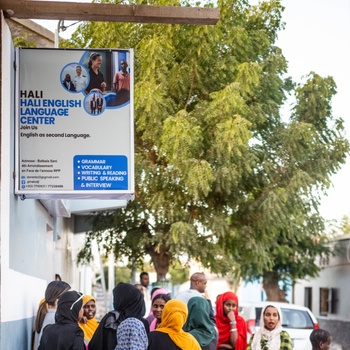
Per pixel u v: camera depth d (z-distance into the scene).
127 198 9.66
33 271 12.17
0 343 7.55
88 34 18.48
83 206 19.44
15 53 9.13
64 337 8.14
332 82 20.38
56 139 9.15
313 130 19.78
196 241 18.61
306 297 39.62
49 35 15.11
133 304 8.46
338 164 20.17
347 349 30.45
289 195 19.36
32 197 9.45
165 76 18.12
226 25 18.83
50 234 16.78
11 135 8.80
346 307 31.06
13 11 8.22
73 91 9.22
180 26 17.98
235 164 18.31
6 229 8.09
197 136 17.41
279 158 19.73
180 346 8.18
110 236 20.67
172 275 56.38
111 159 9.23
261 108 19.58
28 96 9.12
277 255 32.34
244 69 17.95
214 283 59.56
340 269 32.31
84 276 31.42
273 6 20.52
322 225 22.36
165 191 18.64
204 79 18.58
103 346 8.35
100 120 9.25
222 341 12.09
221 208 19.28
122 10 8.43
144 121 17.67
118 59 9.33
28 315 9.89
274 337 10.84
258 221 19.39
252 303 20.17
